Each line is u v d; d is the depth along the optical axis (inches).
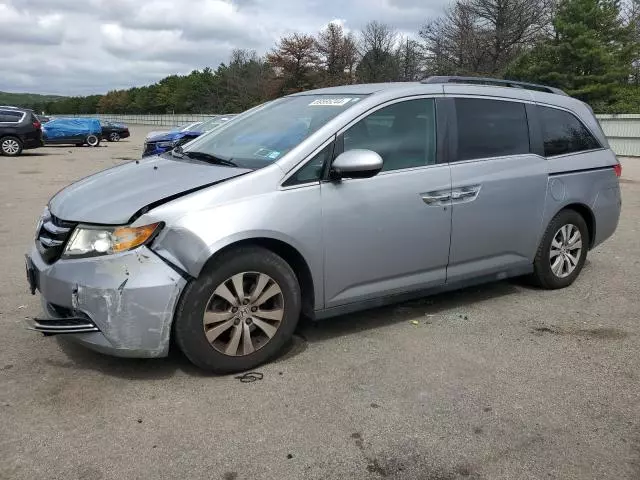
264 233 137.6
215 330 136.6
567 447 114.7
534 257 201.5
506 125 188.7
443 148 171.3
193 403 127.9
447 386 137.9
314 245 146.5
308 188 145.5
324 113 161.2
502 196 182.5
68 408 125.0
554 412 127.3
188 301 132.3
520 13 1603.1
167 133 668.7
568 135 208.5
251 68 2637.8
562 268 209.8
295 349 156.8
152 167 161.8
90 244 131.2
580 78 1272.1
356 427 120.0
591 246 222.2
